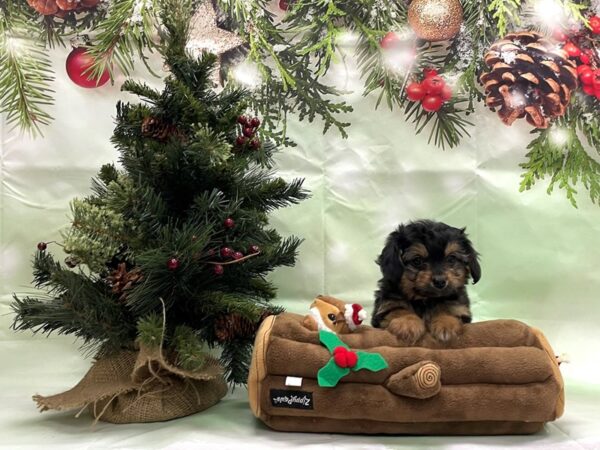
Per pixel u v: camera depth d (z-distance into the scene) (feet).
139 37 2.26
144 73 2.28
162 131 1.78
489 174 2.30
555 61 2.29
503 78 2.29
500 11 2.28
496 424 1.59
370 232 2.33
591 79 2.29
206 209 1.70
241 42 2.28
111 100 2.28
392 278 1.82
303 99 2.31
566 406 1.91
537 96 2.29
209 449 1.49
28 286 2.26
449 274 1.78
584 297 2.31
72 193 2.28
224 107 1.90
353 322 1.68
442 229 1.86
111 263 1.75
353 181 2.32
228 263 1.69
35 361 2.26
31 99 2.25
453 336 1.63
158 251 1.59
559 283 2.31
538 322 2.32
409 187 2.32
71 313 1.67
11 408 1.86
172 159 1.67
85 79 2.26
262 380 1.59
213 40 2.26
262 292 1.98
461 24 2.29
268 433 1.62
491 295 2.31
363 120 2.32
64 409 1.70
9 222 2.26
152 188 1.73
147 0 2.25
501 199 2.32
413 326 1.66
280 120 2.30
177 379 1.76
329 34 2.29
